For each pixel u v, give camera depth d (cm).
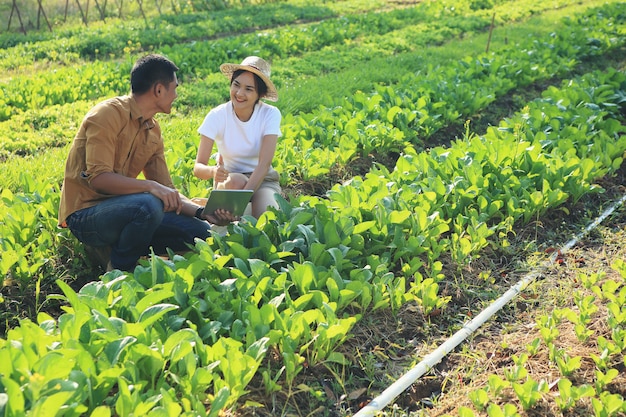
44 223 572
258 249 502
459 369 442
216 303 439
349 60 1363
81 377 336
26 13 1902
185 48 1354
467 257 567
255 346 388
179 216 533
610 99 950
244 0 2228
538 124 816
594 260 582
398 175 659
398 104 898
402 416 397
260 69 569
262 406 391
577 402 402
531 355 451
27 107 1025
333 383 419
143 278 448
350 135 805
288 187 718
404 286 496
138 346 356
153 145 527
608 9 1675
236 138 588
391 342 467
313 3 2272
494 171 666
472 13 1973
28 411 300
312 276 463
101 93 1109
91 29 1697
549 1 2139
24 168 721
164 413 322
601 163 718
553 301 514
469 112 955
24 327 356
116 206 491
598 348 455
